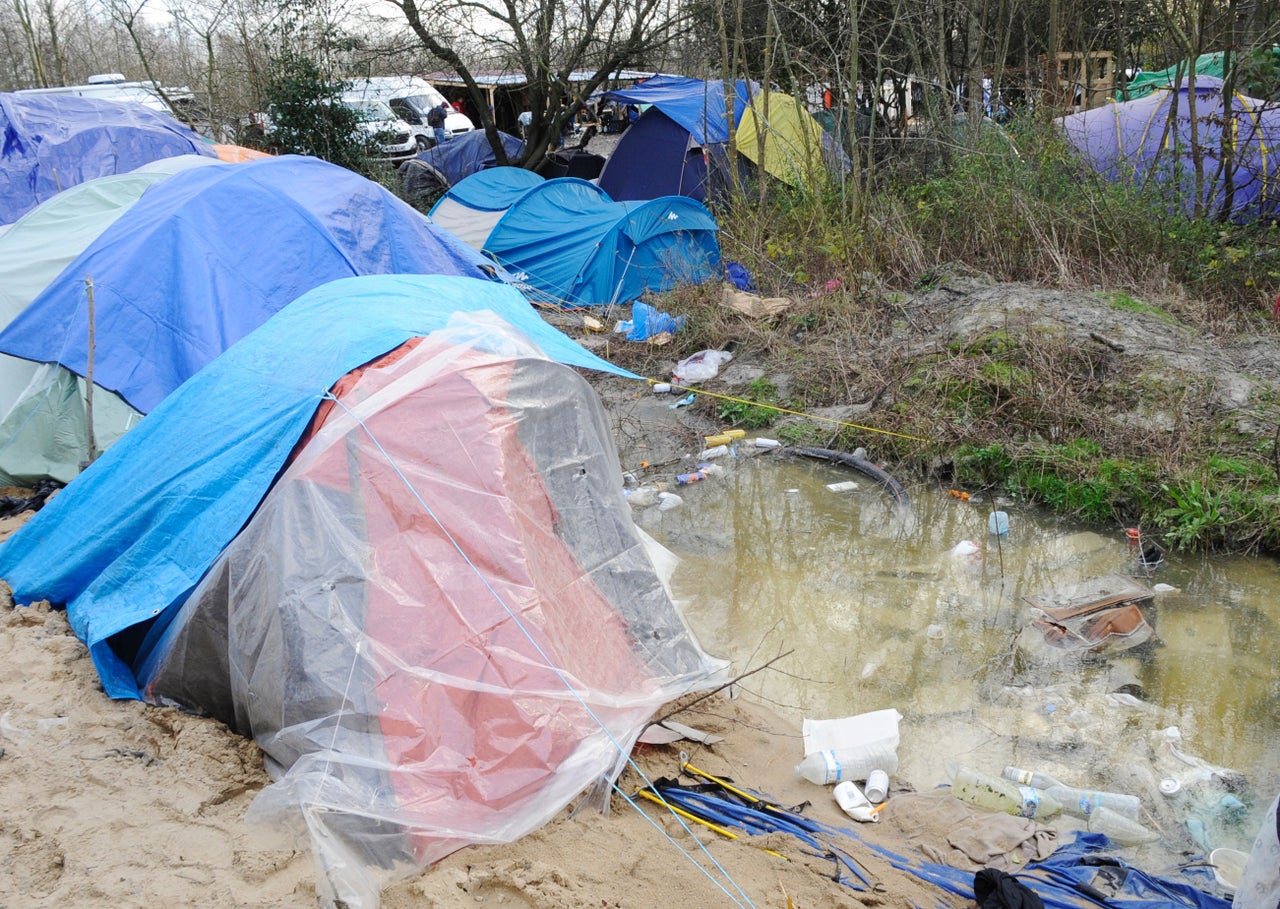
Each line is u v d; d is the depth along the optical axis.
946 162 13.36
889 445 8.15
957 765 4.70
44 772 3.83
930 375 8.59
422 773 3.74
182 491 4.71
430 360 4.58
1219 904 3.68
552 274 12.27
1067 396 7.93
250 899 3.24
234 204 8.08
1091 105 15.62
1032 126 12.35
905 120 14.44
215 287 7.60
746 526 7.19
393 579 4.07
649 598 4.90
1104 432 7.64
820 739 4.72
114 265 7.38
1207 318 9.31
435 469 4.29
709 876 3.61
